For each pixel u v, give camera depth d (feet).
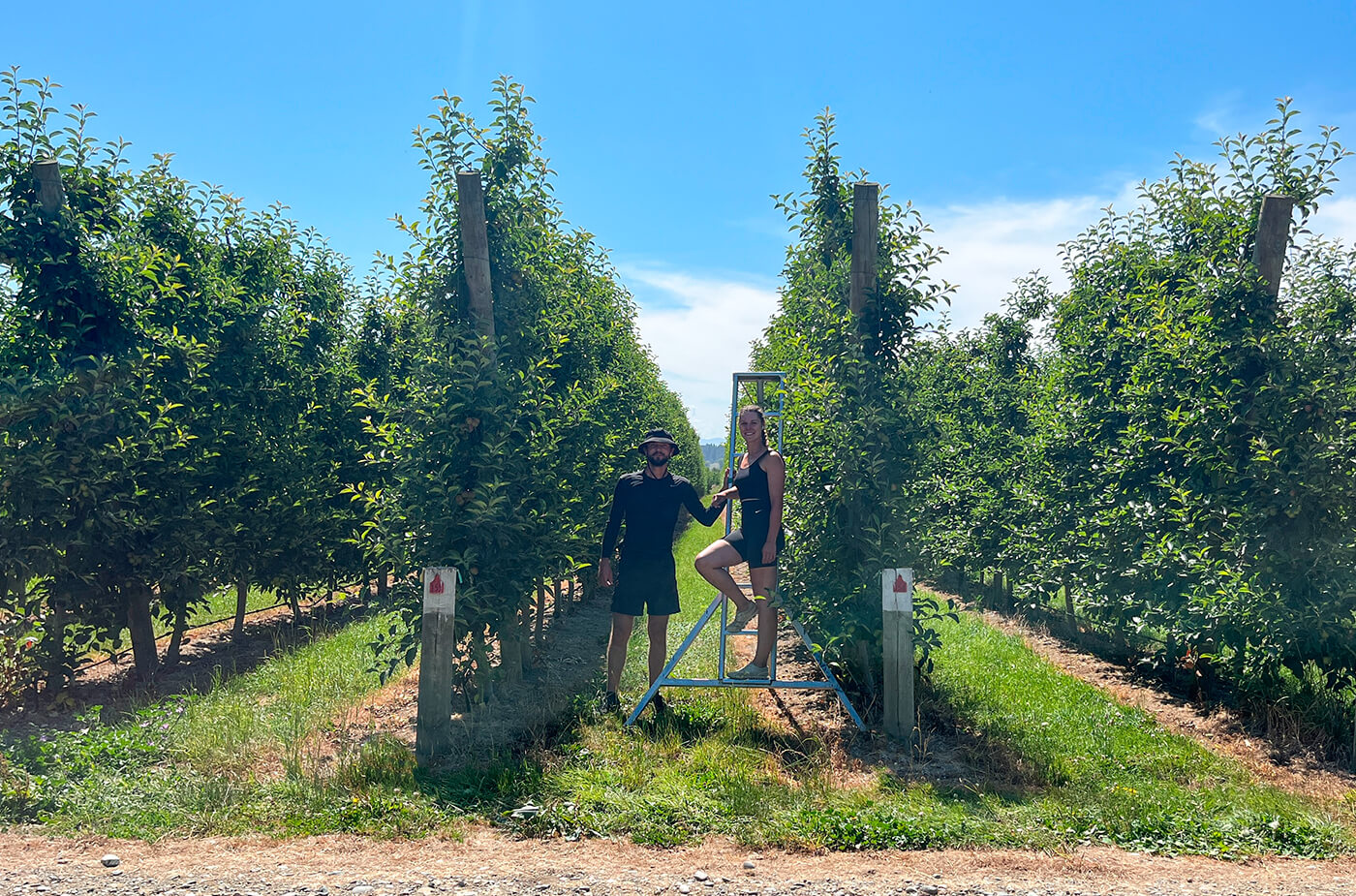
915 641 19.62
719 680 19.67
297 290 34.30
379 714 20.63
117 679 24.73
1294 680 21.43
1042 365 41.24
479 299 19.98
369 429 20.38
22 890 10.88
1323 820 14.15
